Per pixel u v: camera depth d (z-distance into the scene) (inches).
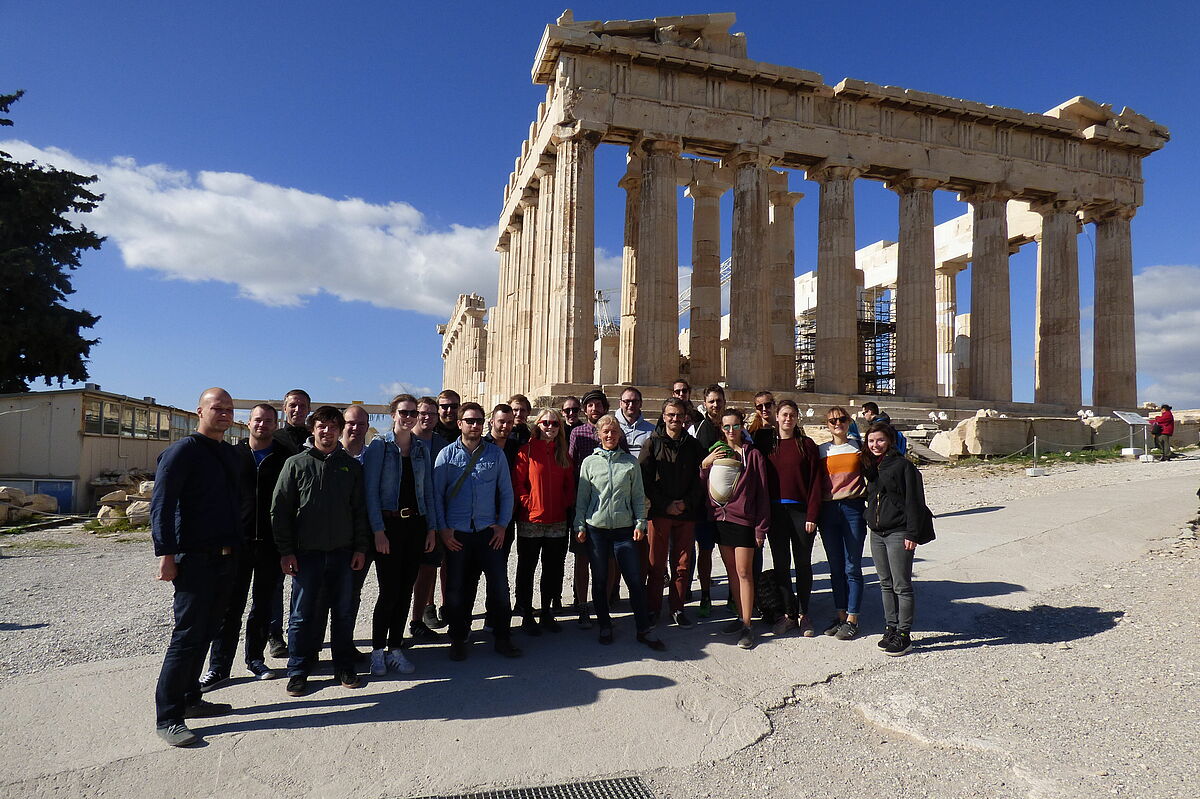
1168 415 805.2
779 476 281.9
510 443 290.8
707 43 1064.8
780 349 1247.5
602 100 1007.0
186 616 189.9
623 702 211.9
